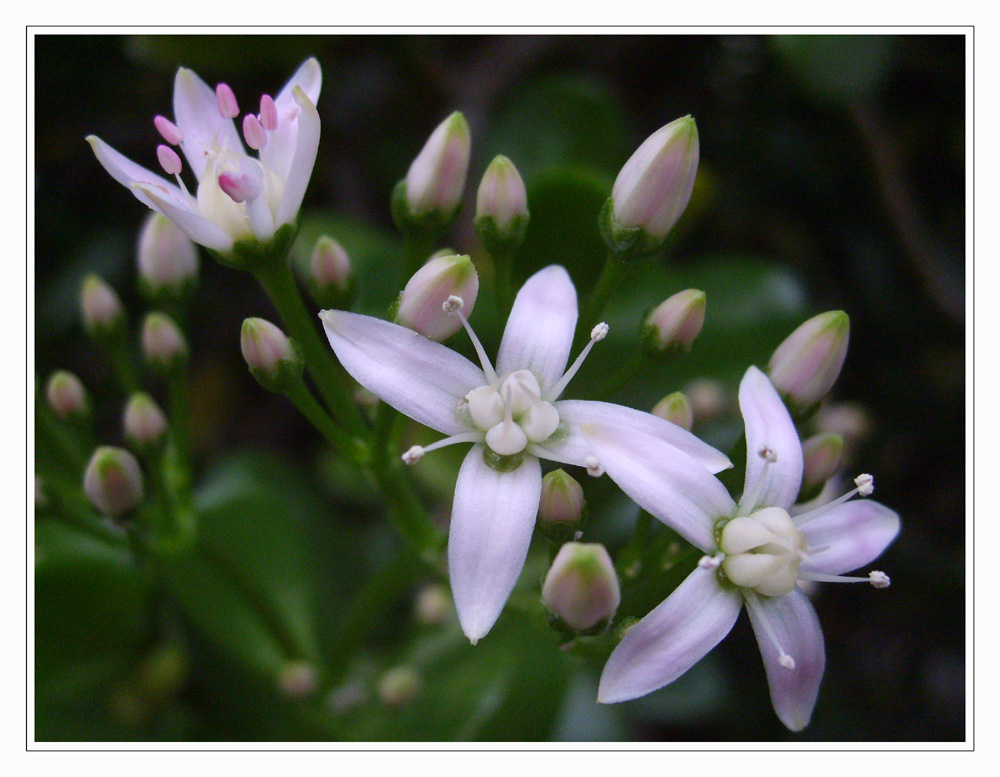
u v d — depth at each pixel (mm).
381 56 90
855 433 81
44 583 76
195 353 94
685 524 57
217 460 93
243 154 63
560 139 84
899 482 89
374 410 68
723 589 57
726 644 87
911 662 86
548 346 61
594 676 82
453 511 57
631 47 91
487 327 75
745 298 80
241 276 94
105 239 91
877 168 86
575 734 81
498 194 65
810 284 90
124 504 67
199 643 78
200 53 84
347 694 78
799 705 58
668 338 64
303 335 64
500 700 73
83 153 90
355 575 86
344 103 92
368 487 90
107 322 72
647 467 57
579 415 60
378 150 92
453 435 59
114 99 90
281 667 77
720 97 90
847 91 77
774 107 89
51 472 72
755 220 91
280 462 87
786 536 57
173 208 60
